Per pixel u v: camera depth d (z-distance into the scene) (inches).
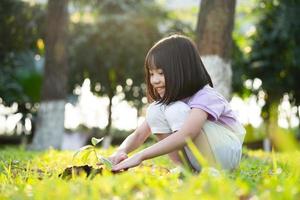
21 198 84.6
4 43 598.2
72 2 551.8
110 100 801.6
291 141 81.4
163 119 128.6
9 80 687.7
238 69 762.2
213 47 320.8
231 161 127.3
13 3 575.5
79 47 758.5
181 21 759.7
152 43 751.1
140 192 77.7
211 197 72.0
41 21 579.8
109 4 742.5
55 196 81.0
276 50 730.8
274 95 754.8
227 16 321.7
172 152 130.6
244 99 815.7
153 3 769.6
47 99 464.1
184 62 128.1
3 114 729.6
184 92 127.3
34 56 695.7
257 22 732.7
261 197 74.1
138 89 791.7
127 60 754.2
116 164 125.0
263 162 213.0
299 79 747.4
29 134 742.5
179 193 75.6
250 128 564.1
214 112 124.3
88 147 124.6
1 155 204.8
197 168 128.4
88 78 790.5
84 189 84.7
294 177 95.4
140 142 141.5
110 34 743.1
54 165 160.4
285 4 660.7
